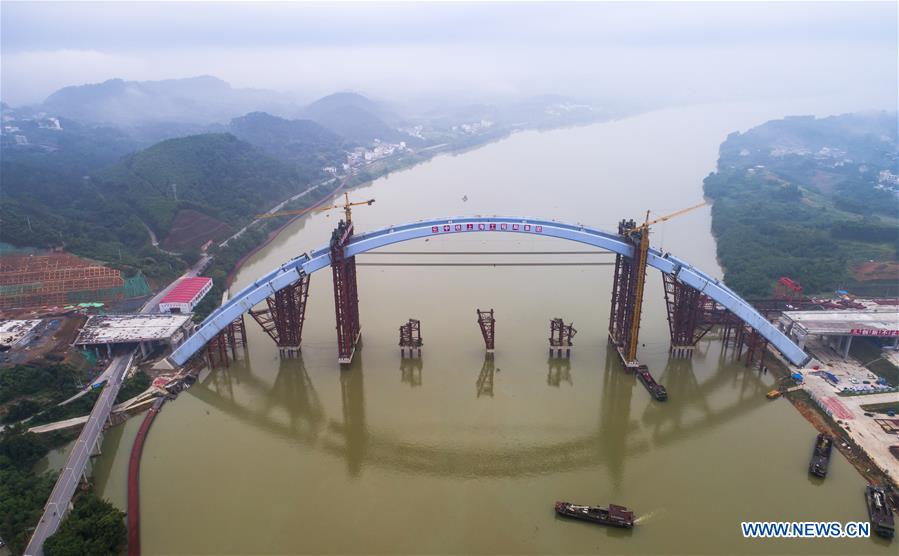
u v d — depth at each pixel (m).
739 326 130.38
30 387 116.38
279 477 96.38
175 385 122.75
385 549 80.62
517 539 82.06
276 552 80.38
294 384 124.56
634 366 124.31
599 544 80.94
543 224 123.88
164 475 97.12
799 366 121.62
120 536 80.50
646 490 91.62
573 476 95.31
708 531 82.81
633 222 123.94
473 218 126.19
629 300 122.88
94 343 131.75
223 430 109.81
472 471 97.00
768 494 90.25
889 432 103.12
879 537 81.31
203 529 85.00
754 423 109.19
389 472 97.31
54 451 103.69
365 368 129.12
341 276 120.62
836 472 94.50
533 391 119.94
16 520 81.88
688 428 108.00
